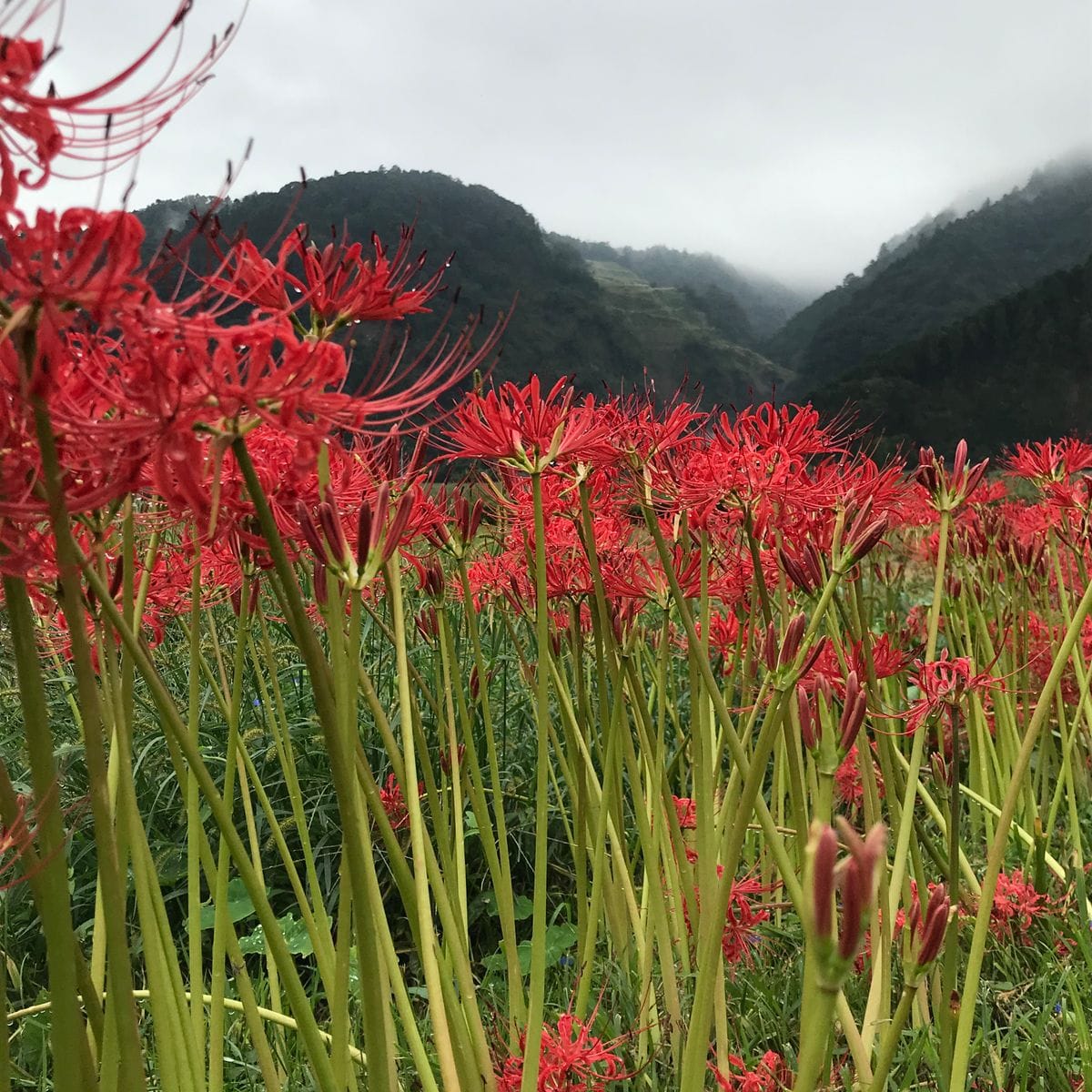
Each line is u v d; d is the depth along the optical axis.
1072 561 4.19
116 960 1.17
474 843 3.99
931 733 4.02
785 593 2.54
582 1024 2.26
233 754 1.89
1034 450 3.53
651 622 4.39
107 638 1.48
